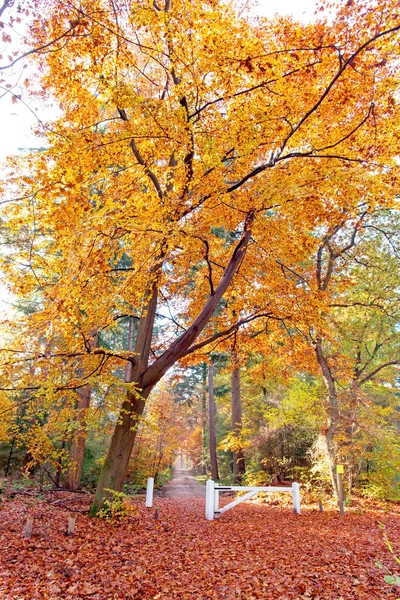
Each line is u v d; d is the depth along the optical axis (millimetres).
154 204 7582
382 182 6711
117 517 7891
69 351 7969
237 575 5168
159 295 11719
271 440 15117
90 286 7500
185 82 6840
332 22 6508
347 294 15969
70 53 6699
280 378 15875
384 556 6191
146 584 4773
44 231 7305
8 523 7176
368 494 12594
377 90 7203
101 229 6523
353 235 14477
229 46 6426
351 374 12656
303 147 8641
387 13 6031
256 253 10328
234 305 11523
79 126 7113
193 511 10562
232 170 8992
